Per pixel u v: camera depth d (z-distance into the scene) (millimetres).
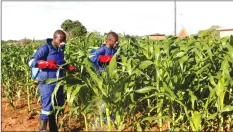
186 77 5273
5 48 12711
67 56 7227
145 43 7219
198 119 4812
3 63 9766
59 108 5039
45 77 5398
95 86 4812
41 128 5543
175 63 5117
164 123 5746
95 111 4816
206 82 5527
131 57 5254
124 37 8320
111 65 4727
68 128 5578
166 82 5051
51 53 5426
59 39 5422
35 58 5352
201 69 5105
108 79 4699
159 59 5121
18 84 9797
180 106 5055
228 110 4914
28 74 8594
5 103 8422
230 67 5477
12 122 6543
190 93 4902
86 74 5582
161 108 5051
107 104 4707
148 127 5270
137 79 5078
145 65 4867
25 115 7113
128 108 5008
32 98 8883
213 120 5488
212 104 5250
